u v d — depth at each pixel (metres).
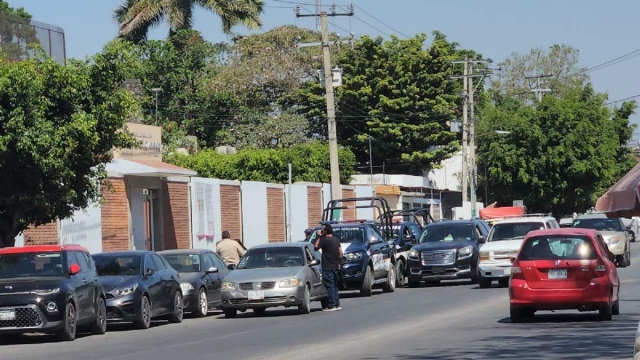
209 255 30.55
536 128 81.38
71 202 27.00
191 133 73.94
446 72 81.88
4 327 21.48
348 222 36.19
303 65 80.75
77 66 25.98
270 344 19.31
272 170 64.62
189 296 28.27
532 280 21.92
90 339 22.61
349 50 81.06
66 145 25.09
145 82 72.31
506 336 19.27
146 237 41.00
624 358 15.42
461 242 37.69
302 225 56.25
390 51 81.12
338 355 16.95
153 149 46.00
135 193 40.12
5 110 24.55
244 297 26.94
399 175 77.50
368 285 33.56
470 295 31.53
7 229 26.39
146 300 25.12
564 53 113.06
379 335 20.34
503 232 36.31
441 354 16.61
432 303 28.91
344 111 80.75
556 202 82.00
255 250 28.73
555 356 15.89
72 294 22.22
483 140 83.75
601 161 81.31
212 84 75.50
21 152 24.61
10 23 34.56
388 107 79.69
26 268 22.66
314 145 71.38
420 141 80.62
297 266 27.89
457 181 91.81
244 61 80.31
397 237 39.53
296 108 81.31
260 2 75.50
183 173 40.47
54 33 36.69
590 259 21.80
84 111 25.66
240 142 74.75
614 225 46.69
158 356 17.92
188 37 74.81
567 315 23.80
